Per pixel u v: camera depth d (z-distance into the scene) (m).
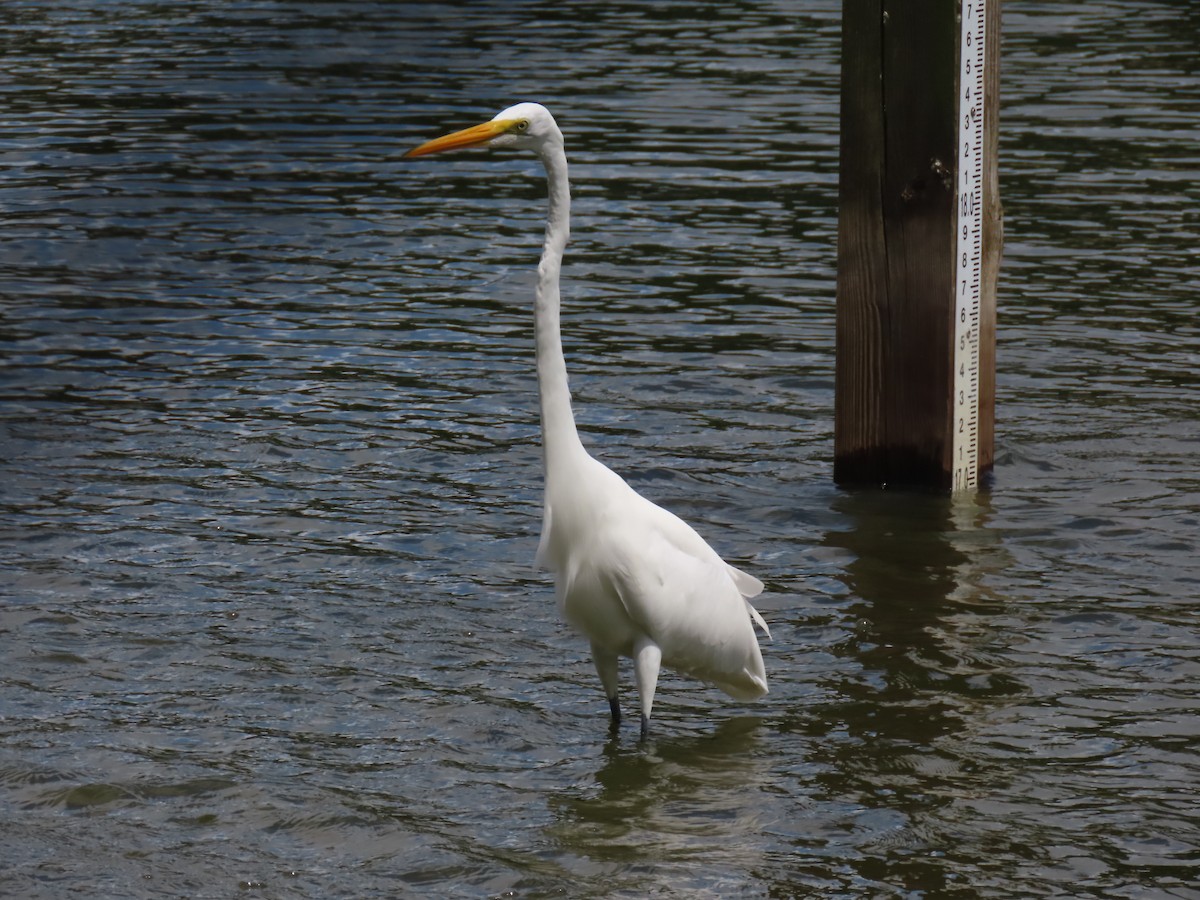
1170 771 8.20
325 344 16.31
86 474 12.66
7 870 7.25
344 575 10.81
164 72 30.39
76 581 10.57
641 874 7.27
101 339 16.38
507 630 10.04
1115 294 17.56
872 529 11.66
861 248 12.20
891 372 12.31
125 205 21.56
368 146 24.88
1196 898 7.04
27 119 26.58
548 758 8.45
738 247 19.62
